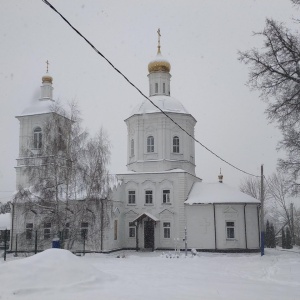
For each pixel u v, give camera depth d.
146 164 42.75
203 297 12.82
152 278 17.31
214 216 40.16
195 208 40.78
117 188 40.94
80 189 33.19
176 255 33.47
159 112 42.97
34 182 33.09
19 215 39.66
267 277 19.11
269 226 55.25
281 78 21.78
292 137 26.92
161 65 45.88
